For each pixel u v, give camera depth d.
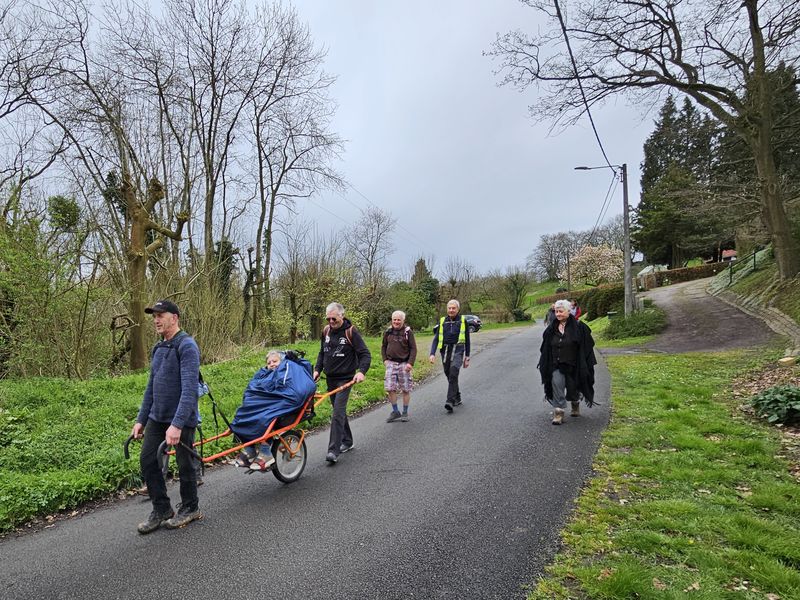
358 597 2.88
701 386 8.80
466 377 11.71
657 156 49.53
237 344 17.75
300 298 24.20
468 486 4.60
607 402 8.00
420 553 3.37
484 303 49.72
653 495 4.21
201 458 4.09
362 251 42.59
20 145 13.92
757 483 4.38
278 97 21.94
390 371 7.47
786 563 3.08
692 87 16.53
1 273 9.54
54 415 7.16
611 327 20.92
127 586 3.08
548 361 6.93
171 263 15.58
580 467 5.00
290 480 4.91
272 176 24.09
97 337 11.55
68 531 4.00
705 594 2.74
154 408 3.95
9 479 4.76
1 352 10.18
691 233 41.28
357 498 4.43
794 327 14.17
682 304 24.39
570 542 3.43
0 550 3.69
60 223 10.95
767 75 15.17
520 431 6.49
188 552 3.50
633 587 2.81
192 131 19.48
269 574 3.16
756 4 13.84
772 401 6.39
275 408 4.75
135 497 4.81
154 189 13.29
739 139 19.67
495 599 2.82
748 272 24.25
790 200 20.30
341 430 5.56
